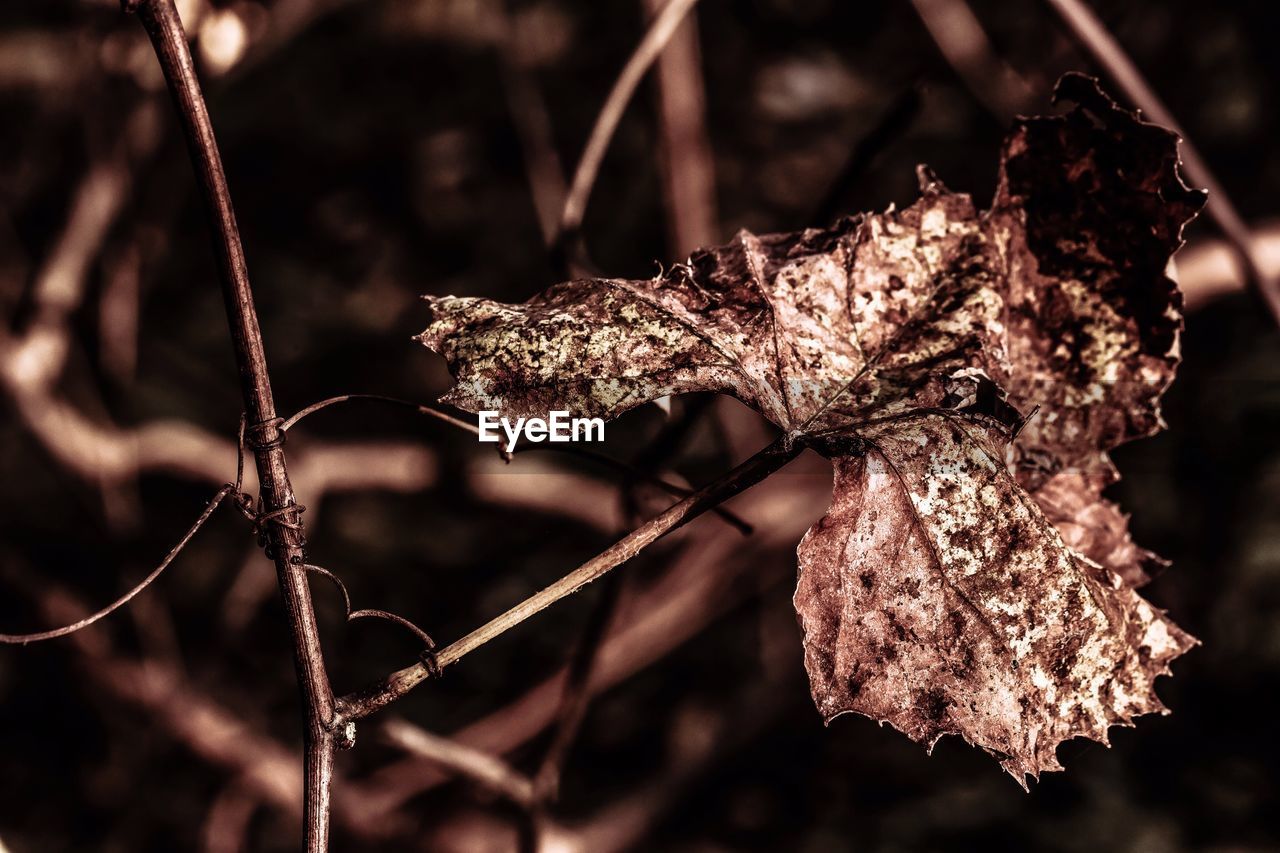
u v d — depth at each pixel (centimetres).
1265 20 166
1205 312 168
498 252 208
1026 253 50
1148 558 50
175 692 140
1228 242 69
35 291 131
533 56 174
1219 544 164
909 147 174
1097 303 50
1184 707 166
